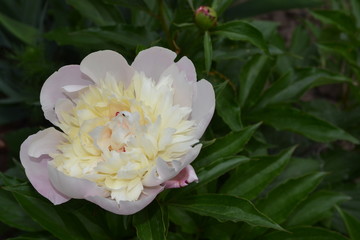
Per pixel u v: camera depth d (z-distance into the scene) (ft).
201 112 1.98
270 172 2.43
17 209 2.31
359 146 3.24
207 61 2.31
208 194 2.15
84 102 1.98
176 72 1.98
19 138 2.79
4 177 2.13
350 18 2.96
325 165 3.16
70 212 2.20
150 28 2.82
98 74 2.00
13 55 3.42
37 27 3.63
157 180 1.88
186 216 2.49
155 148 1.91
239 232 2.48
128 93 2.00
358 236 2.52
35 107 3.16
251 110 2.76
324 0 3.95
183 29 2.54
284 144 3.16
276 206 2.45
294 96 2.77
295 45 3.55
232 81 2.93
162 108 1.95
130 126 1.92
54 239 2.30
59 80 2.01
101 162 1.90
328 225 2.87
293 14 4.48
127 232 2.37
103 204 1.86
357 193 3.10
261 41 2.33
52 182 1.87
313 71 2.77
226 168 2.20
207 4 2.51
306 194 2.45
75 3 2.85
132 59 2.58
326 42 2.98
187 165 1.93
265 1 3.13
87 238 2.23
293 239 2.45
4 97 3.96
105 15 2.88
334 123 3.28
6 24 3.25
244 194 2.42
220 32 2.37
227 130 2.75
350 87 3.31
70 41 2.72
